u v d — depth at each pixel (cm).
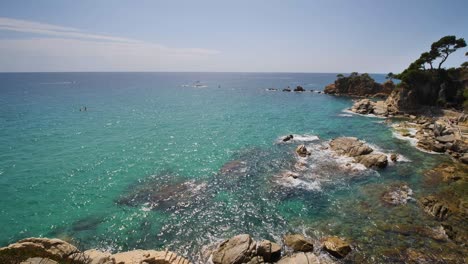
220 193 2866
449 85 7350
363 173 3284
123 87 17362
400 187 2905
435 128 4653
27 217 2442
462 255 1861
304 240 2002
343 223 2292
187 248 2041
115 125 6006
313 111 7931
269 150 4216
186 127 5878
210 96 12338
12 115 6925
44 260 1422
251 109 8381
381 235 2105
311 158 3809
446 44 7088
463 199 2630
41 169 3488
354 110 7706
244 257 1805
